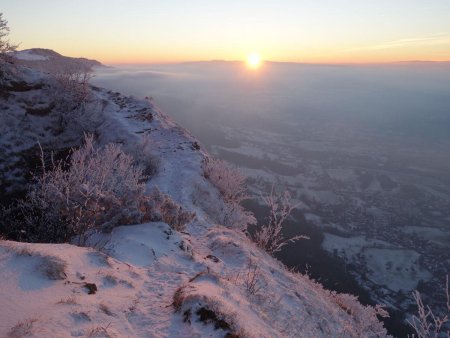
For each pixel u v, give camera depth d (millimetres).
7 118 14578
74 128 16375
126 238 5473
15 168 12891
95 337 2623
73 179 6266
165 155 14852
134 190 6633
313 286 8062
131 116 18969
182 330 3148
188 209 9641
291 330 4434
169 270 4816
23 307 2732
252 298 4645
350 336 5820
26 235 5645
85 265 3939
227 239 6957
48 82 17250
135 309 3402
